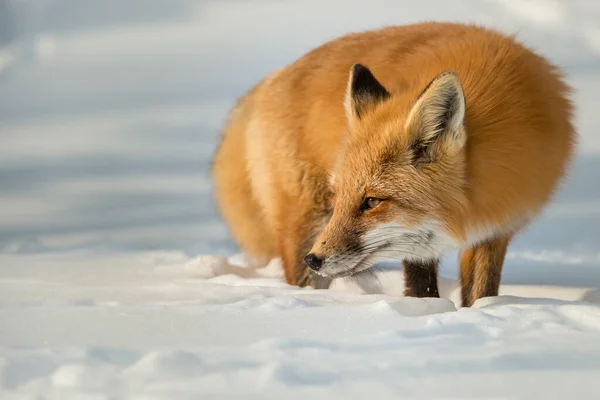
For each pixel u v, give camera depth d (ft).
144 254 50.39
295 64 41.24
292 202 39.78
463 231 32.91
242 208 44.91
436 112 31.53
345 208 32.73
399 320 24.85
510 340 22.57
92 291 32.09
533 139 33.22
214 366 19.08
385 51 37.70
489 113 32.71
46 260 47.52
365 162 32.53
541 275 45.55
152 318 25.03
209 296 30.71
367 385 18.08
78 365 18.86
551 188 34.96
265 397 17.21
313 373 18.78
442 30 38.11
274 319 24.94
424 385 18.19
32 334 22.85
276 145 39.78
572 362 20.20
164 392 17.43
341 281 42.04
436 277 36.63
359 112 33.76
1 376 18.51
